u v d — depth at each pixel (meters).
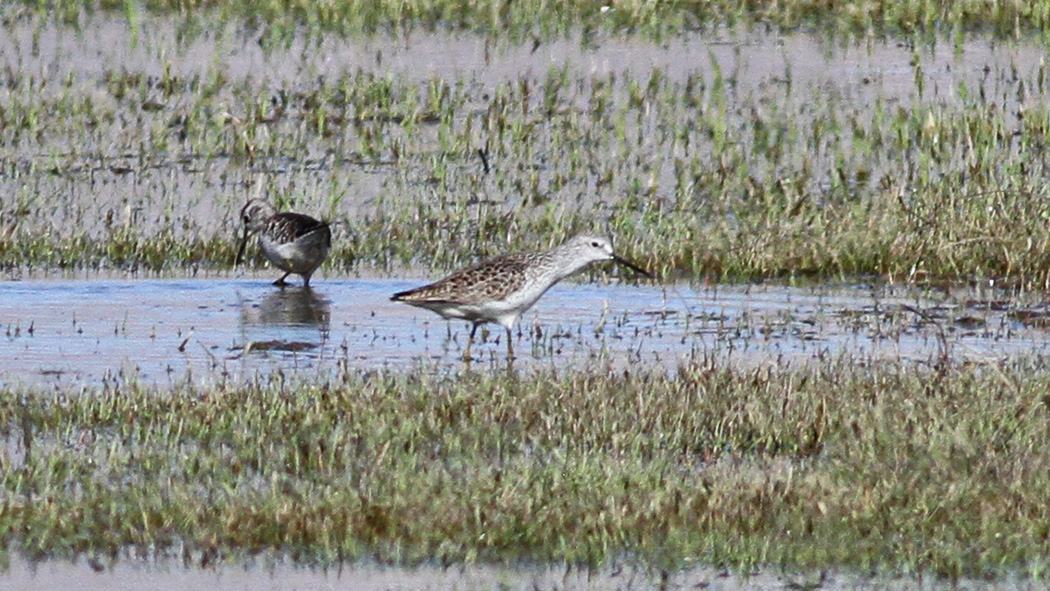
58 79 26.61
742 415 11.60
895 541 9.46
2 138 23.08
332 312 16.22
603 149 23.03
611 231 18.95
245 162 22.42
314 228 17.06
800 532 9.57
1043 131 22.88
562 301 16.61
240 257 18.22
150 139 23.42
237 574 9.20
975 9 30.69
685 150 22.89
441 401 12.01
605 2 31.31
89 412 11.91
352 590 8.97
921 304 16.30
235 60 28.11
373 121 24.58
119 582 9.07
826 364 13.24
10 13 30.75
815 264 17.88
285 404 11.95
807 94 26.06
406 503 9.84
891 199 19.31
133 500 10.04
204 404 11.91
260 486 10.45
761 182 21.19
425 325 15.69
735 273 17.73
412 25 30.55
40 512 9.84
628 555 9.41
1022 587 8.98
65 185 21.08
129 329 15.27
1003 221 18.08
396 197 20.77
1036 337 14.80
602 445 11.20
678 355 14.19
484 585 9.02
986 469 10.16
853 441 10.78
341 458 10.85
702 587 8.99
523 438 11.28
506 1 31.44
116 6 31.66
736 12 31.14
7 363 13.84
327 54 28.56
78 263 18.11
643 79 26.98
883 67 27.69
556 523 9.68
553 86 26.14
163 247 18.45
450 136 23.45
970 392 11.93
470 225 19.45
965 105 23.97
